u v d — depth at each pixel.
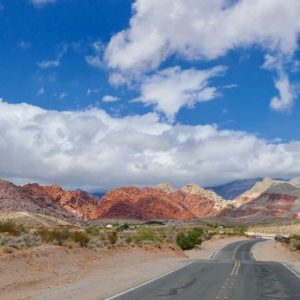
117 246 44.78
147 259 40.78
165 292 18.95
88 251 35.91
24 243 30.88
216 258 54.50
